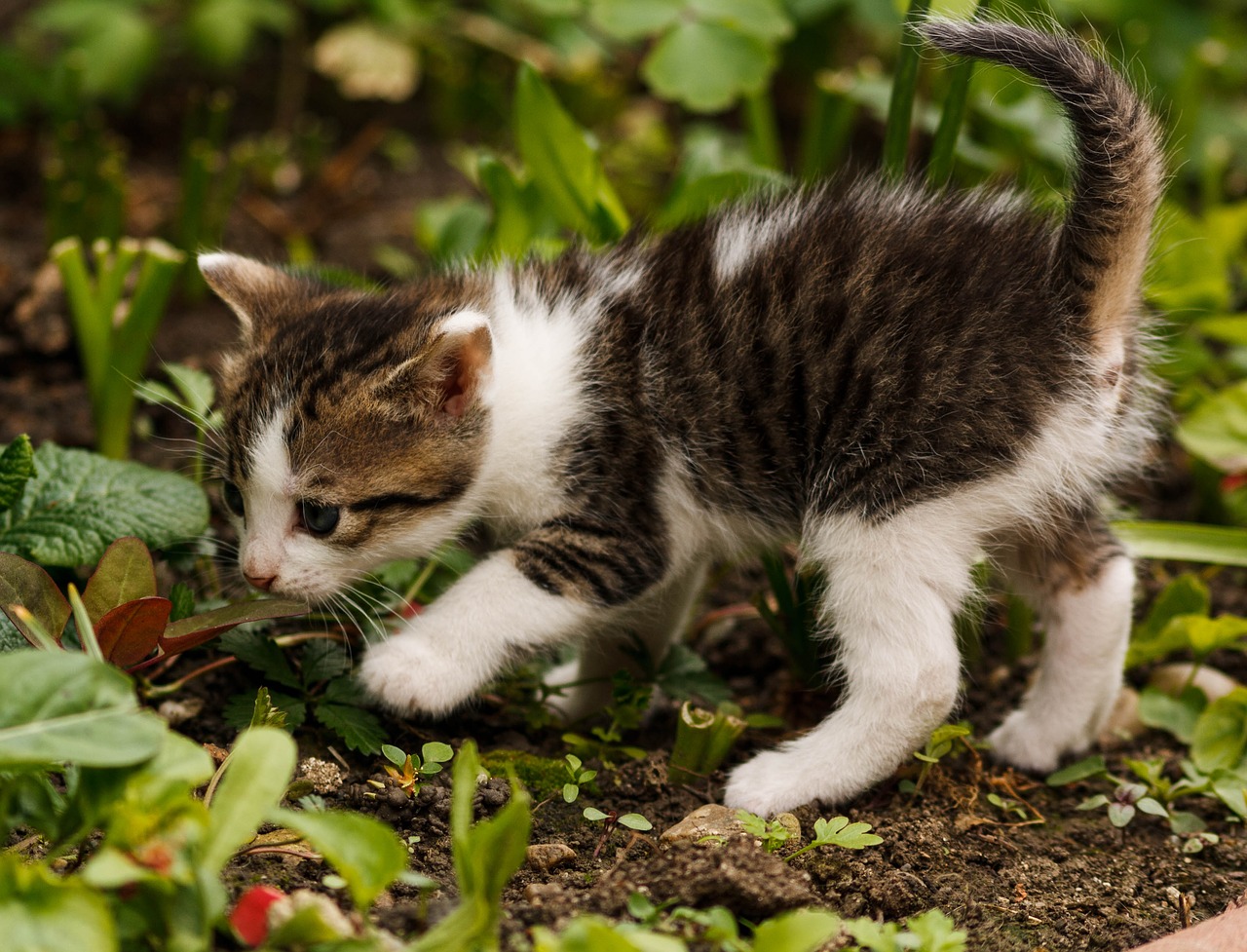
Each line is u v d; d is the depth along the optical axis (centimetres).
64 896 219
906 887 314
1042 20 502
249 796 236
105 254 462
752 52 554
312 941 237
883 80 622
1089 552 382
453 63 781
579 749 369
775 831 317
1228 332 512
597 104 771
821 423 364
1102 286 351
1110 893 325
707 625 451
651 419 378
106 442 468
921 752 363
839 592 360
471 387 364
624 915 274
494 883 242
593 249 424
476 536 414
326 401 359
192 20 740
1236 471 478
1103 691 382
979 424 348
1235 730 376
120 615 310
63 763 285
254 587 367
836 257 370
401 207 710
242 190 700
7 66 697
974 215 380
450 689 357
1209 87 768
